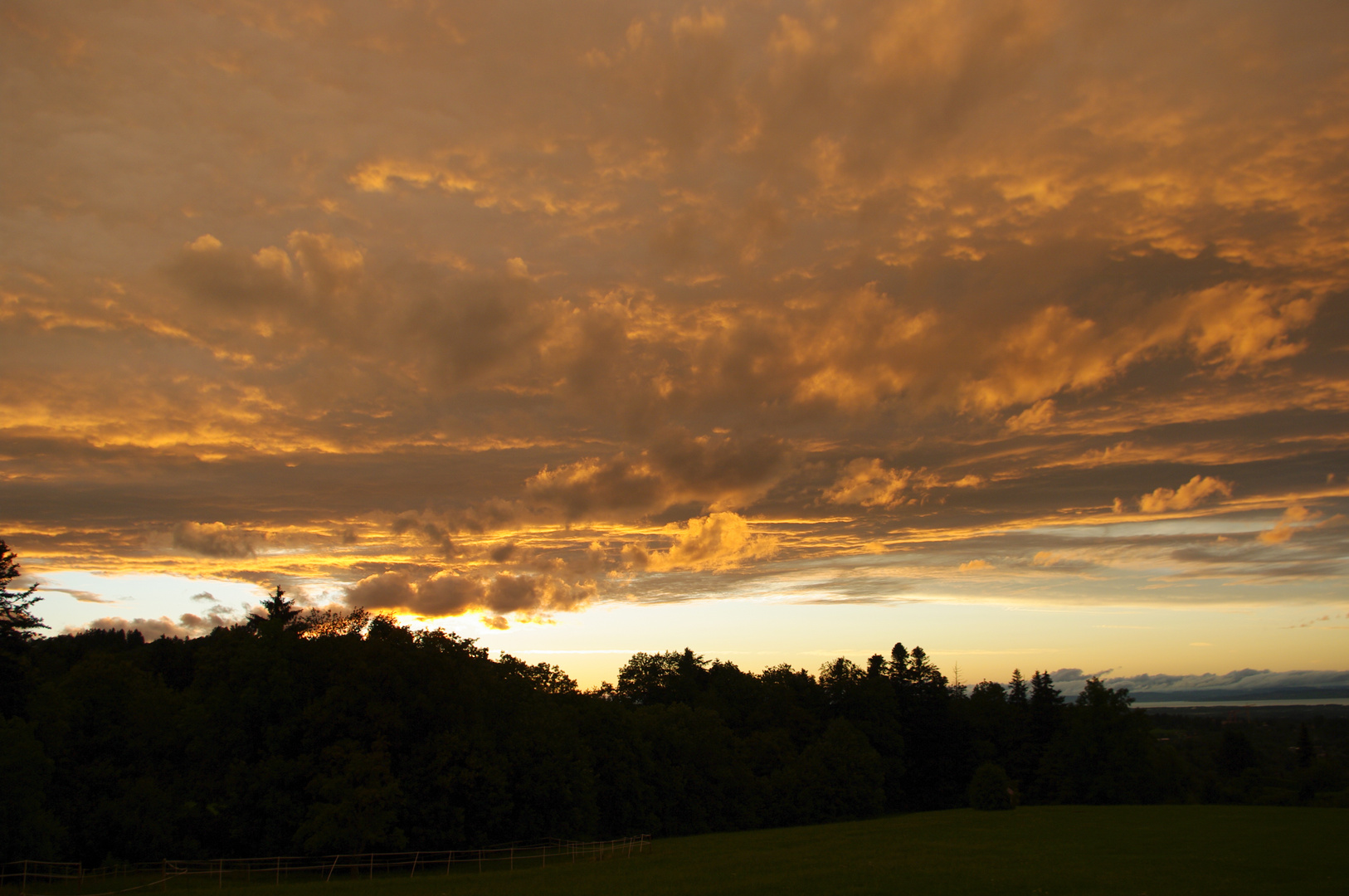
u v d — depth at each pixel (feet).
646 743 249.34
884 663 383.04
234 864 158.30
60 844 152.87
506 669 232.94
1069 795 281.74
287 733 165.89
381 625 189.16
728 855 161.89
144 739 187.62
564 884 124.06
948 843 164.45
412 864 161.58
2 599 156.46
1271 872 115.75
